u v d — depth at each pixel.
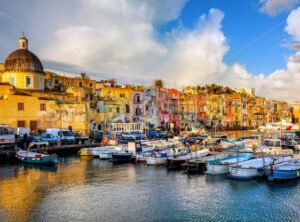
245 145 60.06
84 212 26.25
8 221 24.17
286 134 82.44
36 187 33.75
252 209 26.98
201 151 50.31
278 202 28.72
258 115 160.25
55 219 24.69
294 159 42.84
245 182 35.06
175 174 39.88
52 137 60.12
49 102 69.25
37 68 76.44
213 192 31.73
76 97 77.69
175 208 27.23
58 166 45.84
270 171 34.78
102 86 103.94
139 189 33.03
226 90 175.75
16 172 41.31
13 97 64.81
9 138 52.53
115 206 27.73
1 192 31.81
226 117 136.38
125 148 54.88
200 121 119.50
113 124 83.56
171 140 67.56
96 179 37.44
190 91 135.12
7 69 74.31
